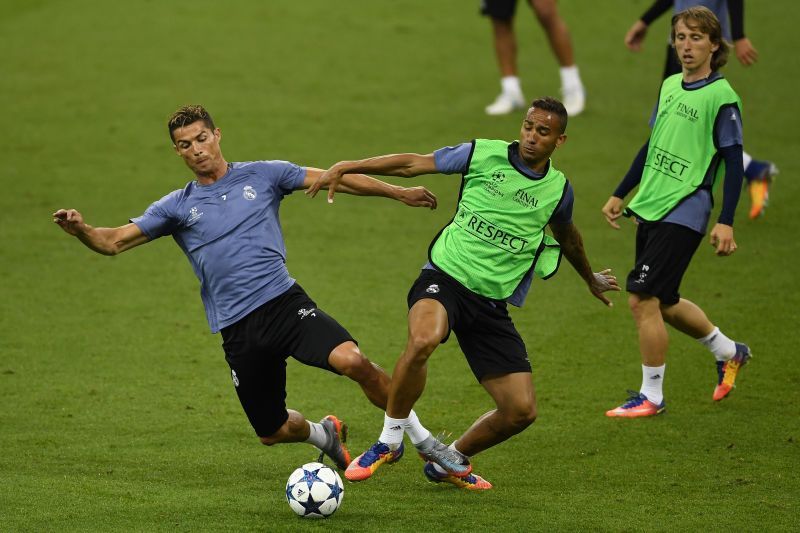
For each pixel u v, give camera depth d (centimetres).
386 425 1848
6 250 3425
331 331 1839
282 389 1930
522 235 1894
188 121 1864
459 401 2459
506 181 1886
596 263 3266
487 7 4472
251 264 1859
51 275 3256
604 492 1945
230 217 1870
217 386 2544
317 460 2097
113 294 3133
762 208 3422
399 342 2781
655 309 2325
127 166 4056
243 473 2053
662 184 2294
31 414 2353
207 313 1923
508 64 4503
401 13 5888
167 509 1809
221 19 5756
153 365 2658
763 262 3231
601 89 4809
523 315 2955
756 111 4491
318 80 4906
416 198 1933
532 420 1888
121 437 2239
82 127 4419
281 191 1936
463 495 1930
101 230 1841
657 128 2317
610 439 2223
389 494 1934
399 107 4594
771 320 2836
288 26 5653
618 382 2536
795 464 2070
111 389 2508
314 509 1755
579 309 2989
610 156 4081
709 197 2278
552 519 1786
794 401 2392
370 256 3375
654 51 5278
